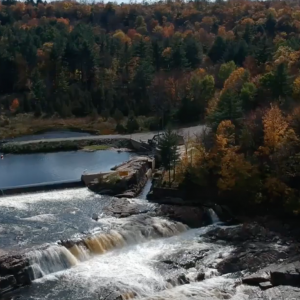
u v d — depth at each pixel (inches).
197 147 3302.2
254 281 2161.7
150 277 2198.6
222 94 3964.1
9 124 5472.4
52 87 6343.5
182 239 2664.9
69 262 2303.2
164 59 6156.5
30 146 4638.3
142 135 4970.5
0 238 2465.6
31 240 2438.5
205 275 2241.6
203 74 5615.2
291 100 3604.8
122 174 3486.7
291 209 2856.8
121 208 3004.4
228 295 2041.1
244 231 2711.6
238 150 3255.4
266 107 3587.6
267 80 3946.9
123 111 5743.1
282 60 4461.1
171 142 3304.6
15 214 2871.6
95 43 7165.4
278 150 3046.3
